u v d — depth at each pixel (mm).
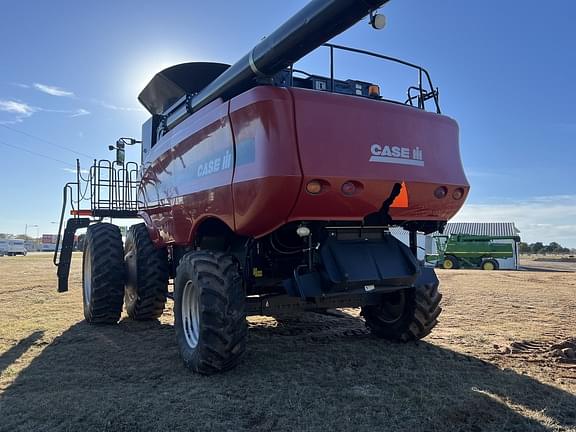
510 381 4078
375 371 4355
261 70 4098
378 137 4188
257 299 4539
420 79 5105
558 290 11312
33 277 14867
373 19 3172
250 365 4531
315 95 3977
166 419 3287
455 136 4801
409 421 3266
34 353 5102
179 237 5418
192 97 5418
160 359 4840
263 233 4141
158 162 6137
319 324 6633
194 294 4484
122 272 6711
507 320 7035
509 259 28156
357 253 4301
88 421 3252
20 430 3123
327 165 3902
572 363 4695
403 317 5301
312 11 3379
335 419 3297
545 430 3139
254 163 3869
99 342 5621
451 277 16047
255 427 3180
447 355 4910
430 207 4566
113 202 8039
